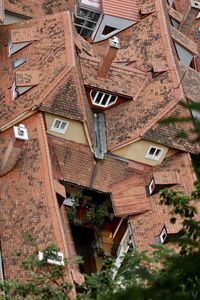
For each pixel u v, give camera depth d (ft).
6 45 470.39
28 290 251.19
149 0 499.51
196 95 453.99
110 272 236.84
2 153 402.93
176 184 409.28
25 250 361.71
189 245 113.19
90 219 415.44
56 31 451.94
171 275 98.94
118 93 440.04
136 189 417.08
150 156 424.05
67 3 509.35
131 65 466.70
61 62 429.38
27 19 493.77
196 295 101.81
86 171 416.67
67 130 416.87
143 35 483.10
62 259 305.53
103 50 488.02
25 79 426.51
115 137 428.97
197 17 538.47
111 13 485.97
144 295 87.71
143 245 391.65
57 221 369.50
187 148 423.23
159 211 402.93
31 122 412.98
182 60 501.15
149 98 440.86
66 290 252.83
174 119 97.30
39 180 389.39
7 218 378.94
